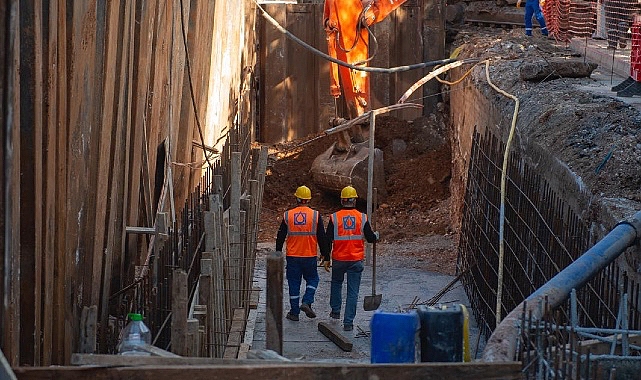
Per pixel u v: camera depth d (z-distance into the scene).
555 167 19.56
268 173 42.91
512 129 23.36
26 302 11.63
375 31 45.12
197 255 18.33
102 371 8.42
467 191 29.92
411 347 9.02
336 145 40.53
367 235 25.11
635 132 19.48
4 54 8.93
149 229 16.64
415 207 39.97
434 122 44.78
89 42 13.95
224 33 30.95
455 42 46.16
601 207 16.06
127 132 16.52
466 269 27.97
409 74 45.56
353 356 22.92
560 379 8.67
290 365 8.43
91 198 14.58
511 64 32.22
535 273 19.11
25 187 11.54
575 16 37.66
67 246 13.18
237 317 21.44
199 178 25.52
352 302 24.72
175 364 8.73
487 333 23.34
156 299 14.62
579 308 15.85
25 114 11.48
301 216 25.16
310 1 47.56
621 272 14.74
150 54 18.12
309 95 46.03
